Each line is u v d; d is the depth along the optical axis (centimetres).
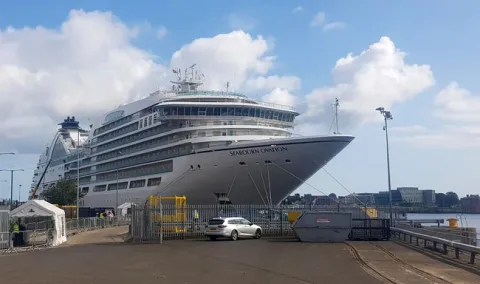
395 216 4919
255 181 5366
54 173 10906
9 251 2616
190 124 5678
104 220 5694
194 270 1662
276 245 2780
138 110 6806
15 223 3066
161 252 2378
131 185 7012
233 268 1712
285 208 3734
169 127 5991
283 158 5134
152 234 3172
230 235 3173
